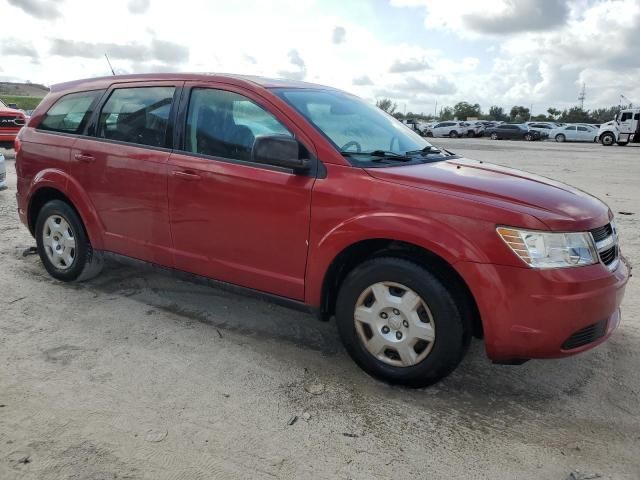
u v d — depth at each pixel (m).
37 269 5.29
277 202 3.49
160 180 4.01
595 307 2.94
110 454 2.67
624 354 3.80
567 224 2.93
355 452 2.74
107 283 4.96
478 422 3.01
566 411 3.13
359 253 3.44
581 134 40.00
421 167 3.51
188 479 2.52
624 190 11.53
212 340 3.92
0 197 9.00
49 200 4.98
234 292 3.88
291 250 3.50
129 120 4.33
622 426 2.99
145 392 3.22
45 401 3.09
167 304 4.54
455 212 2.99
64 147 4.64
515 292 2.89
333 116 3.83
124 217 4.30
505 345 2.98
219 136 3.83
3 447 2.70
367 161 3.46
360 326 3.37
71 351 3.69
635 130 33.84
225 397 3.19
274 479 2.54
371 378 3.44
